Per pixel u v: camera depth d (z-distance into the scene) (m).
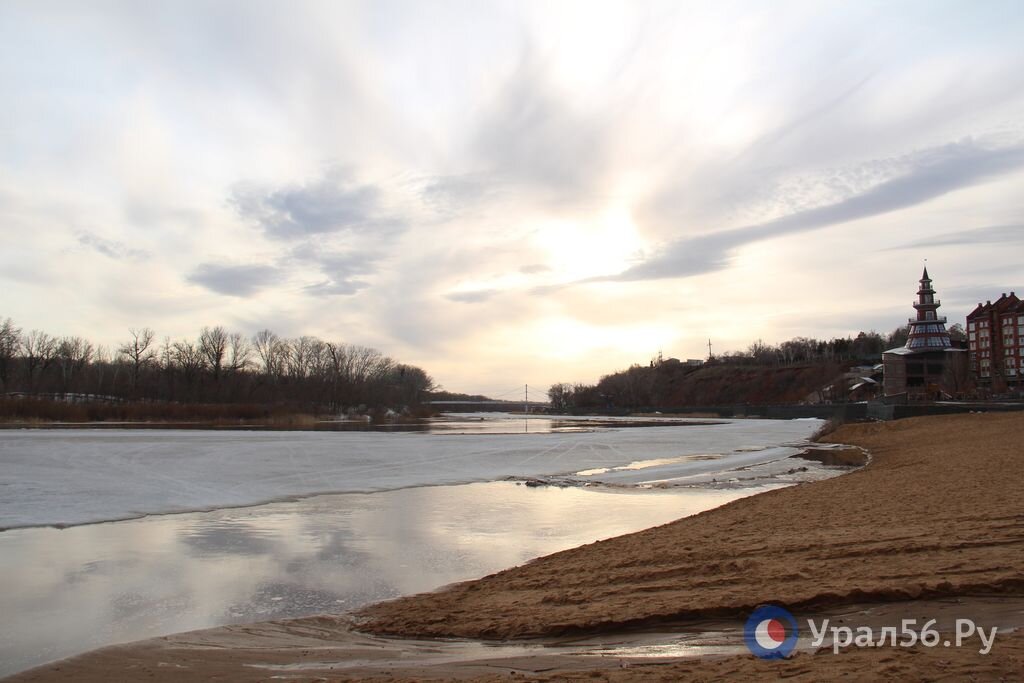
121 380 117.75
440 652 9.56
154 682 8.67
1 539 18.81
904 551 12.02
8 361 111.44
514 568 14.93
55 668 9.41
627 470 37.38
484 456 43.53
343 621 11.75
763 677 6.59
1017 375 136.25
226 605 12.72
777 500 21.77
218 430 69.88
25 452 39.34
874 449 47.97
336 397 127.06
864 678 6.23
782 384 177.38
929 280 125.19
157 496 25.73
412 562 16.03
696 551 14.09
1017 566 10.29
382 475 33.44
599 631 9.78
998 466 26.30
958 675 6.14
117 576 14.85
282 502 25.55
